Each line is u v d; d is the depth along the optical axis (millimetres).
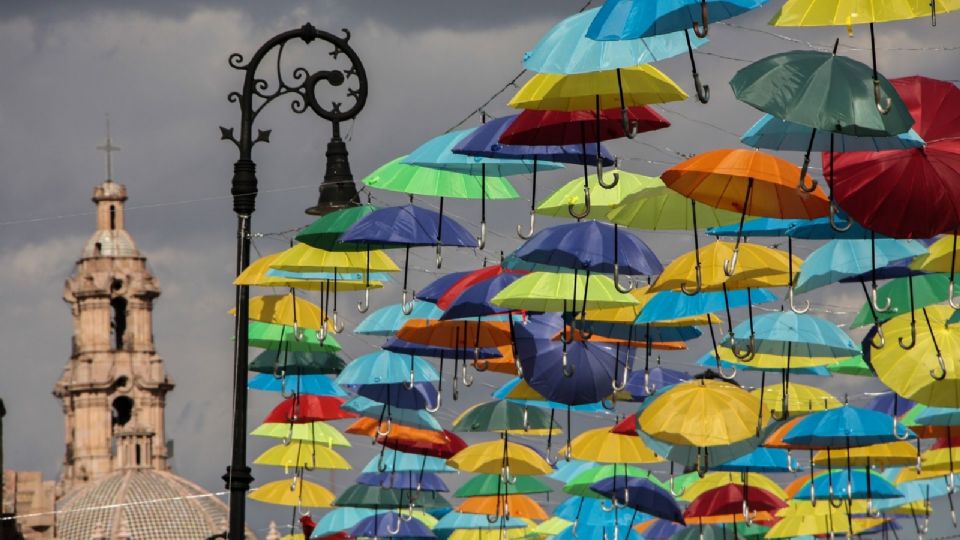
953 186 61719
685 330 87312
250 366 101812
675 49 60125
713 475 105812
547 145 68562
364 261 83688
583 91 63094
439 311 85375
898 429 87562
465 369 83312
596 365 82375
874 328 73188
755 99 57844
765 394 91250
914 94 64125
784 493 108875
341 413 103062
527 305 76312
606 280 76812
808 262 75312
